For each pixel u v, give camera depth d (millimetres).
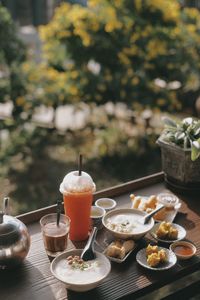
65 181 1709
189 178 2064
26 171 4398
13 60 4605
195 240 1766
